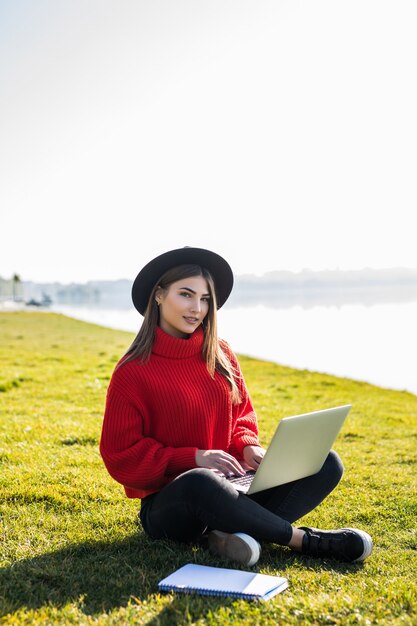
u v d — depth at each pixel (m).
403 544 3.80
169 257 3.58
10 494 4.47
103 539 3.68
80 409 8.16
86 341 20.83
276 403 9.52
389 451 6.47
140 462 3.34
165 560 3.29
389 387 12.20
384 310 37.66
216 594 2.84
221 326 28.41
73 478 4.96
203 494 3.15
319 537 3.38
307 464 3.47
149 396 3.46
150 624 2.60
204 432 3.54
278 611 2.69
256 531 3.24
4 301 73.31
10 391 9.52
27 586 2.99
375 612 2.72
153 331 3.57
